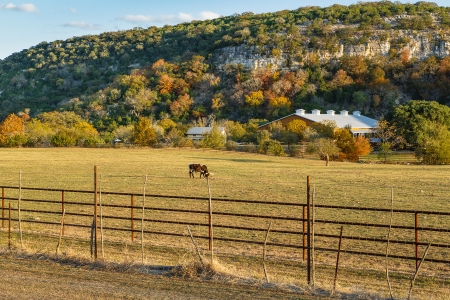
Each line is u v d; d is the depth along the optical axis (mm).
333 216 25625
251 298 11258
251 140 108188
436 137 74875
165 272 13430
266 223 23312
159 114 180750
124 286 12000
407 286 13617
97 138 111625
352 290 12227
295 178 46969
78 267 13938
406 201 31500
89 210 26719
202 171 47406
